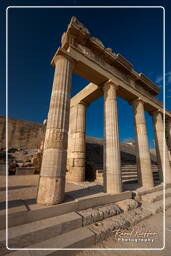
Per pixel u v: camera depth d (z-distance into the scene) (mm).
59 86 6691
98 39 9117
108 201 6555
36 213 4457
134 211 6578
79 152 12414
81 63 7938
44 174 5492
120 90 10477
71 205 5297
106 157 8172
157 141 13375
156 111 14094
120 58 10180
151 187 9734
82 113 13469
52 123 6160
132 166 16453
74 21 7758
